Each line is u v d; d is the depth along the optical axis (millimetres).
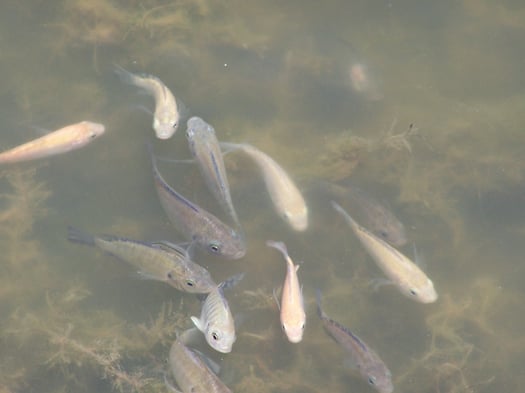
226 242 3037
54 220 3150
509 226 3225
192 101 3223
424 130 3266
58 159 3172
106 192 3164
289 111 3246
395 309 3160
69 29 3260
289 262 3020
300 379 3109
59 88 3221
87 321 3111
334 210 3176
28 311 3115
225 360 3098
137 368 3082
